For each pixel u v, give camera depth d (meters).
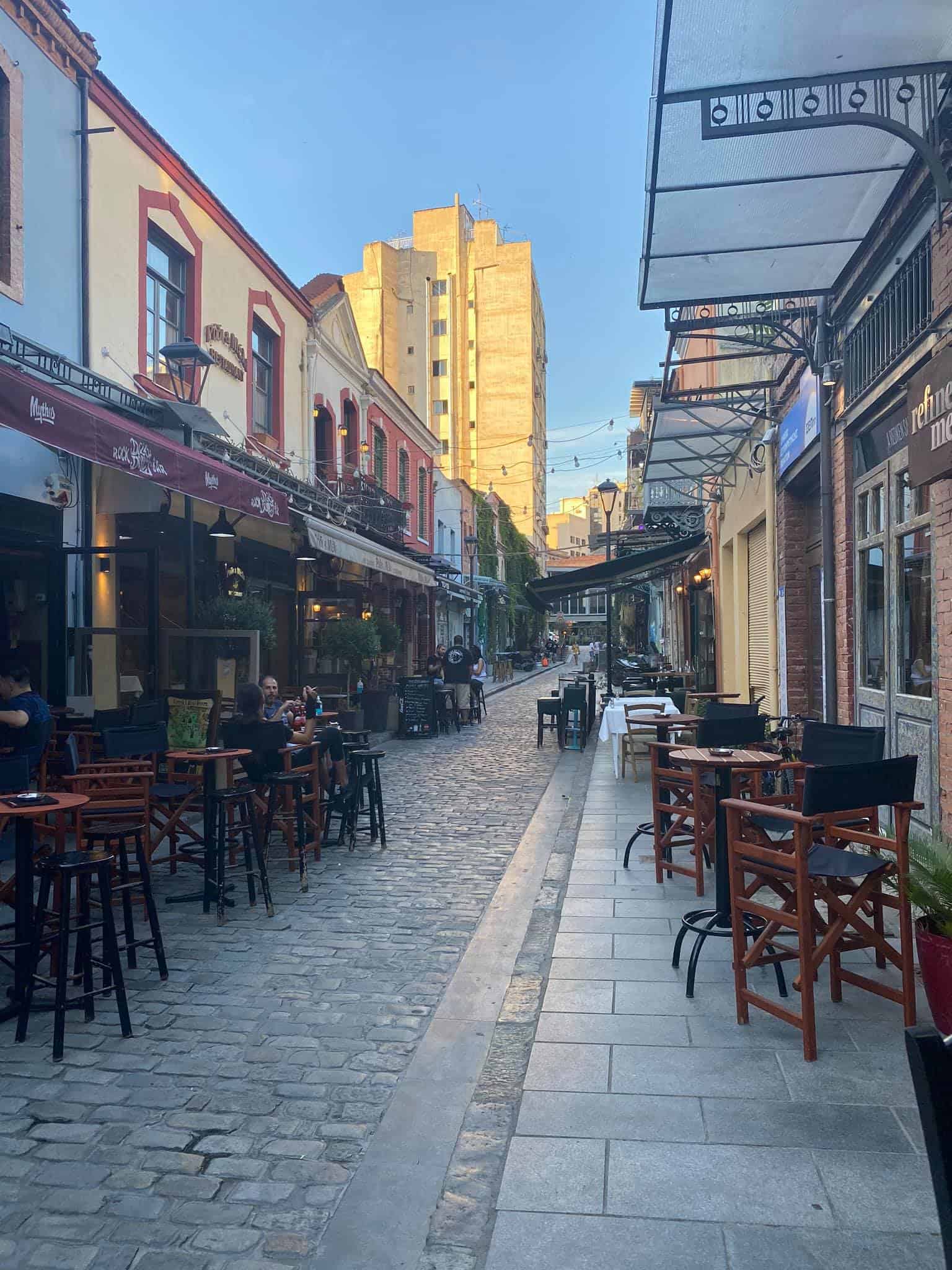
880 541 7.29
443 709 18.42
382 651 18.89
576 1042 4.00
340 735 8.05
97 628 10.19
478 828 9.05
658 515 20.25
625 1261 2.59
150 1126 3.44
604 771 12.64
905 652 6.82
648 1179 2.98
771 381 10.57
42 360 9.56
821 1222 2.73
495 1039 4.17
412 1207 2.93
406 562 17.39
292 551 15.79
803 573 10.59
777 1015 3.92
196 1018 4.45
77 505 10.30
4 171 9.10
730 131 4.74
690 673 19.11
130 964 5.15
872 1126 3.26
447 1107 3.57
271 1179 3.10
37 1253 2.72
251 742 7.02
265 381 16.75
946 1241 1.91
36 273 9.60
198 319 13.44
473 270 74.19
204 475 8.54
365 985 4.88
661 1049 3.91
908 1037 1.99
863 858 4.27
